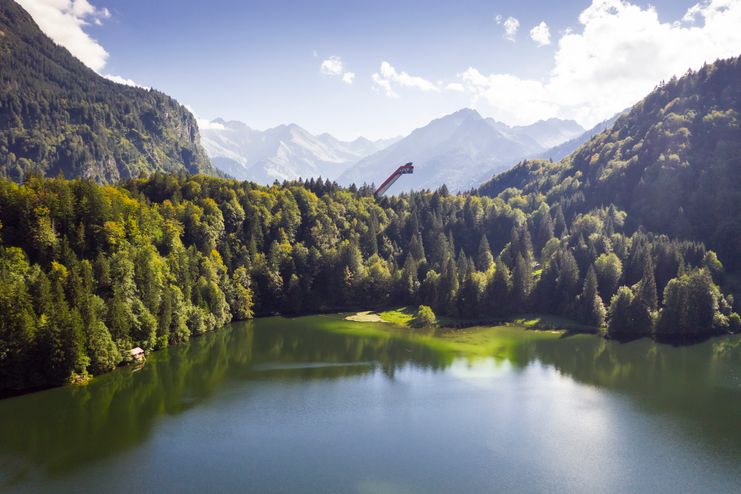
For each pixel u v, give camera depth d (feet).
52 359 351.67
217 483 240.32
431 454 271.90
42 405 327.26
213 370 413.80
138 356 421.59
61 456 264.52
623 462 266.98
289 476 247.29
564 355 475.31
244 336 533.96
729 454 277.64
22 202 447.83
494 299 633.61
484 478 248.32
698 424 316.81
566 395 365.81
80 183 506.07
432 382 391.86
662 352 486.79
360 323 606.55
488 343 518.78
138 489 234.79
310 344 507.30
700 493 239.50
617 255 654.94
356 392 366.84
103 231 471.62
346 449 276.21
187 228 608.60
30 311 352.69
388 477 247.50
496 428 306.55
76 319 363.15
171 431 296.10
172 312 485.97
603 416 327.26
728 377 411.54
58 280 374.84
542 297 640.58
